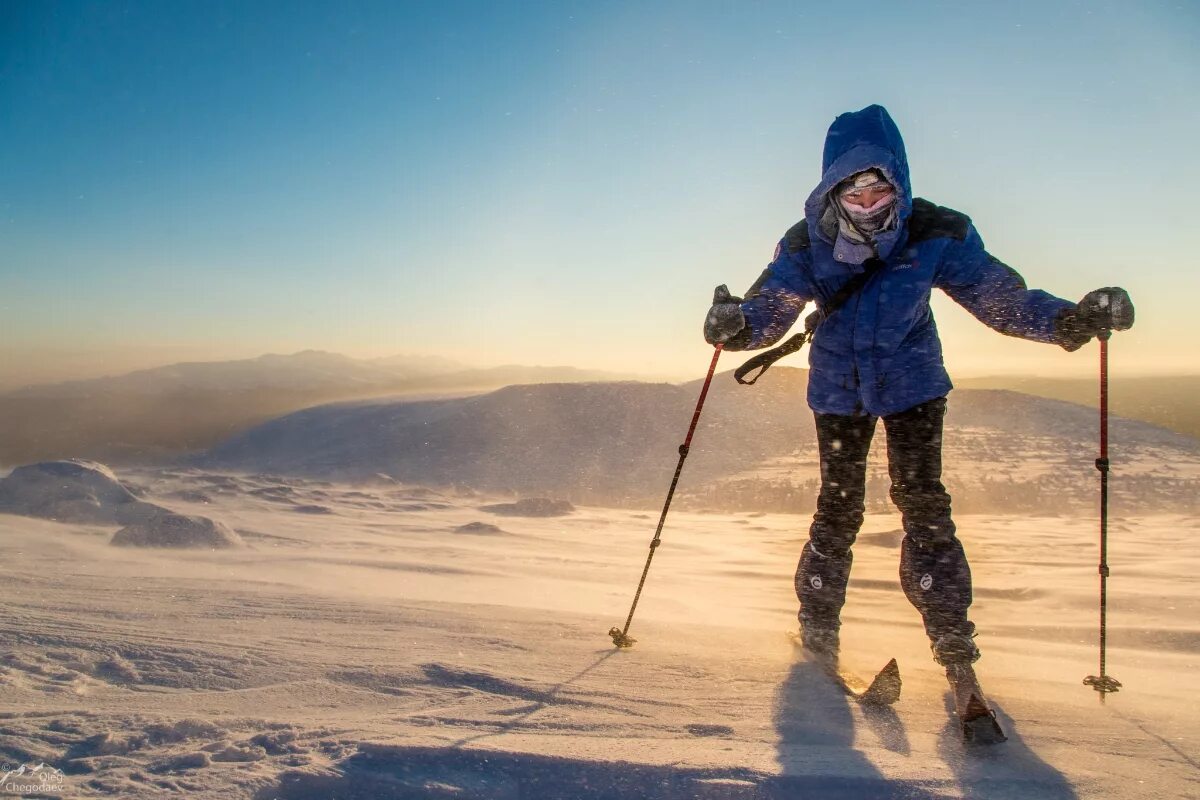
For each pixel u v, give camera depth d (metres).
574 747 1.59
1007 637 3.68
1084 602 4.70
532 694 2.00
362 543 9.06
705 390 2.69
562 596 4.48
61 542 7.16
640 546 10.43
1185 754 1.68
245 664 2.20
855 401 2.49
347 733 1.63
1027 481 30.31
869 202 2.28
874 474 26.48
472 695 1.98
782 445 49.16
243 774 1.41
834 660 2.44
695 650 2.54
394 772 1.46
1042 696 2.21
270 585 3.77
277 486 21.47
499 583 5.29
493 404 61.78
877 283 2.40
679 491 38.19
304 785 1.40
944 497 2.33
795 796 1.44
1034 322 2.36
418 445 56.34
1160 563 7.21
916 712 1.99
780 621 3.81
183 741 1.59
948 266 2.41
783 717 1.88
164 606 3.04
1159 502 25.50
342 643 2.47
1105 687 2.20
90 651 2.29
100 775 1.40
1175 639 3.48
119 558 6.10
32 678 2.03
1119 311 2.20
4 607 2.89
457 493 26.73
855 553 8.62
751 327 2.49
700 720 1.84
